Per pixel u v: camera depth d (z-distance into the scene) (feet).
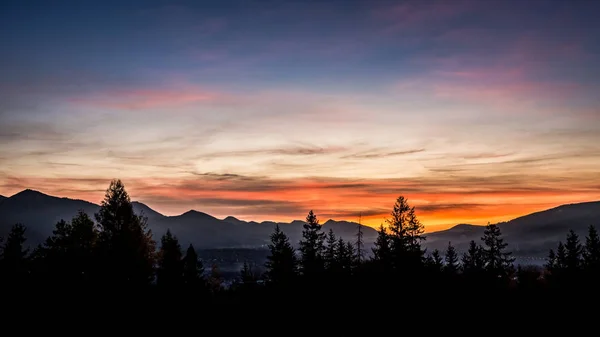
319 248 176.04
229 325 131.75
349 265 173.17
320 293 145.38
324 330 125.59
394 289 138.31
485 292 142.31
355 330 123.85
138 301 134.92
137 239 141.59
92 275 136.56
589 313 130.72
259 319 135.85
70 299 130.00
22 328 116.26
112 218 140.67
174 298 144.15
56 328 118.11
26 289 132.05
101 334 118.93
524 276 191.83
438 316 127.34
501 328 122.01
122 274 136.56
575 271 192.95
